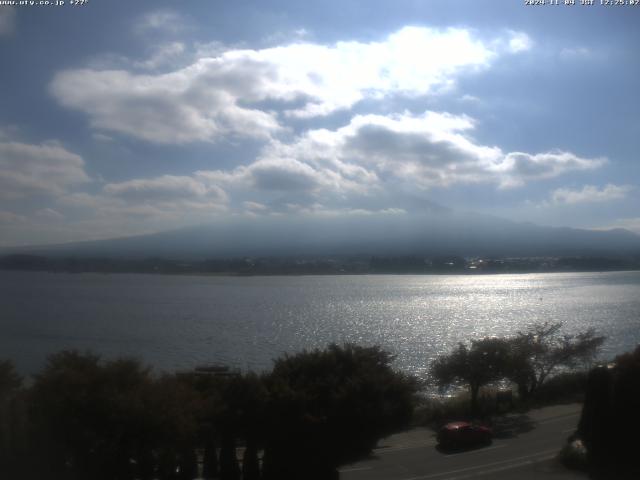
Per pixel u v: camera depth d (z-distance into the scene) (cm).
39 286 19325
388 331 9006
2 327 8912
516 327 9344
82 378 1645
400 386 2078
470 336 8244
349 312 12194
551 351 4078
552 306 13212
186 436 1722
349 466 2375
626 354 2452
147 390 1702
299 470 1955
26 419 1580
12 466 1552
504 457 2464
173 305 13575
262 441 1970
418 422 3266
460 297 16350
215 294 17362
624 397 2280
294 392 1927
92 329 8831
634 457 2225
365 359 2145
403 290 19650
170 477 1880
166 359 6175
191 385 1991
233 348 7125
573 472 2206
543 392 3841
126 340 7706
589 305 13250
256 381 1955
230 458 1992
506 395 3703
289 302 14862
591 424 2350
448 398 3850
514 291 18488
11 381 1908
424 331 9019
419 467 2348
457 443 2661
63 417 1576
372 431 1992
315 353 2161
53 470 1588
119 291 17688
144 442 1661
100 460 1599
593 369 2389
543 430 2975
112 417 1596
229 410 1916
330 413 1934
